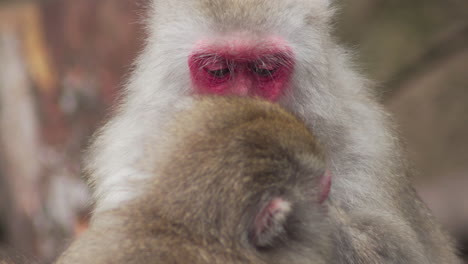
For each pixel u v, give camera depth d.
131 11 16.53
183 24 10.33
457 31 21.95
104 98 16.78
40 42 17.28
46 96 17.23
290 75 10.23
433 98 22.73
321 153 8.80
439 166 21.95
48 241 17.14
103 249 7.95
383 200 10.49
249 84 10.24
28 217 17.42
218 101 8.99
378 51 22.19
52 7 17.17
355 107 10.74
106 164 11.12
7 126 17.53
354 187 10.38
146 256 7.77
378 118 11.04
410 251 9.96
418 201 11.80
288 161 8.34
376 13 22.30
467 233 20.14
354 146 10.52
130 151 10.67
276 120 8.61
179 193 8.19
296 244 8.38
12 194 17.66
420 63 22.33
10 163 17.50
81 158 16.58
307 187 8.53
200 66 10.24
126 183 9.30
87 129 16.92
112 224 8.24
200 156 8.27
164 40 10.52
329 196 9.86
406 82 22.58
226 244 7.98
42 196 17.25
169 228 8.05
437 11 22.12
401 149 11.54
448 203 20.59
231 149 8.22
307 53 10.22
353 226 9.84
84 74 16.92
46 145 17.22
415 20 22.22
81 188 16.91
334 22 11.19
